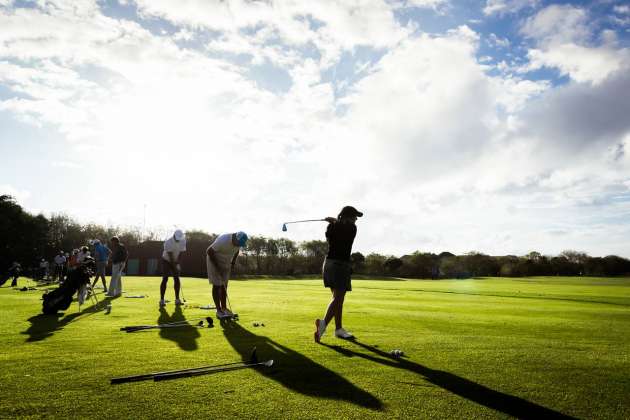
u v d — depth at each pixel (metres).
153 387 3.31
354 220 5.93
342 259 5.66
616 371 4.07
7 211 40.50
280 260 56.44
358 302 12.03
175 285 9.51
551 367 4.20
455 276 62.41
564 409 3.04
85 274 8.20
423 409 2.96
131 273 48.88
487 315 8.94
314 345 5.05
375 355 4.57
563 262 64.19
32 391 3.17
